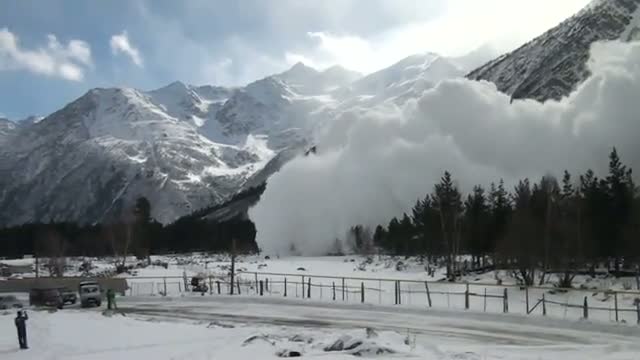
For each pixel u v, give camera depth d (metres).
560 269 57.28
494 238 72.62
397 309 40.25
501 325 32.94
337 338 24.58
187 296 56.53
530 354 23.67
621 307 36.78
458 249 79.50
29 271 101.69
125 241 129.38
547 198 69.50
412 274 73.56
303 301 47.19
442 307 39.25
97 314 44.97
